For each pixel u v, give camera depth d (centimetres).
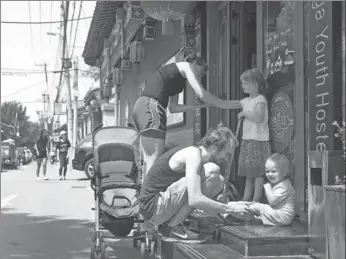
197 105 613
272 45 629
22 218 924
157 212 470
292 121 555
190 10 908
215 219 529
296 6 564
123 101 1980
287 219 474
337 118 431
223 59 835
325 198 390
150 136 571
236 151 693
